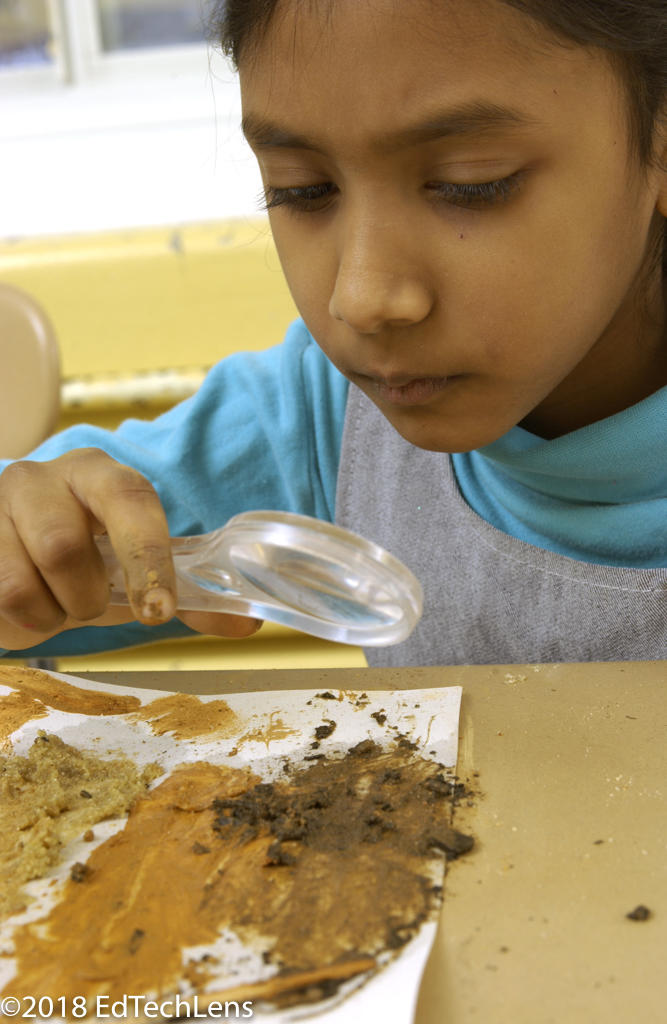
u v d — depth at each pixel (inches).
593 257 17.2
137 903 15.4
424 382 17.7
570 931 14.7
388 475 25.5
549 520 23.0
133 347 55.2
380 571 15.9
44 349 32.6
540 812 16.4
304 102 16.2
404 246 16.6
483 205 16.6
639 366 21.9
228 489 26.6
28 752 18.3
